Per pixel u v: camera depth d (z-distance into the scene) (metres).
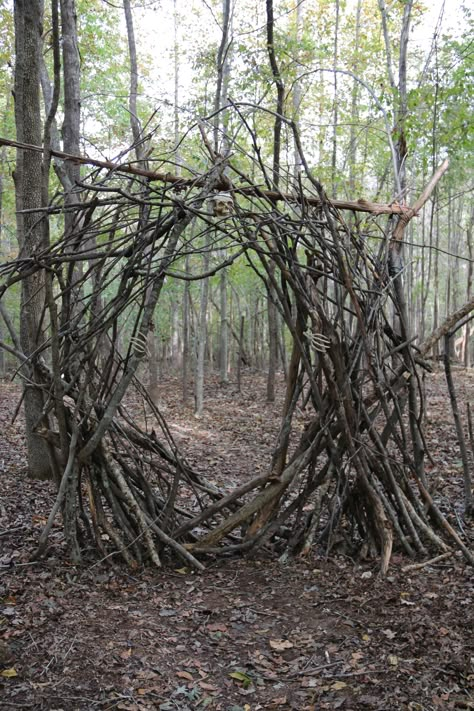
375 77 13.73
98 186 3.68
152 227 3.76
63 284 4.04
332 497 4.23
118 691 2.70
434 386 15.64
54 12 3.65
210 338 26.70
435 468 6.66
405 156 5.26
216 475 7.40
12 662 2.87
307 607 3.50
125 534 4.04
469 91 8.84
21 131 6.25
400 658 2.91
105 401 4.11
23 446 8.67
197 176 3.94
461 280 30.28
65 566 3.93
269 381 13.53
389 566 3.94
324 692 2.71
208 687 2.75
